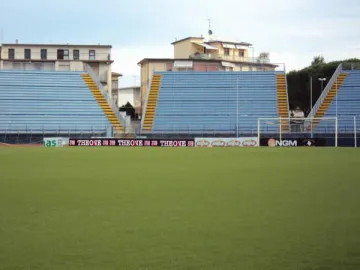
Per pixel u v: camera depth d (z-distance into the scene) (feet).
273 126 221.25
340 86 226.99
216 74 246.27
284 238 31.30
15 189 55.42
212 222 36.37
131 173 74.28
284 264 25.67
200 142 185.57
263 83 242.17
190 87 241.35
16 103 221.05
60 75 234.38
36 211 41.32
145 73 286.05
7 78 228.84
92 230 33.88
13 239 31.40
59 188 56.29
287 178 66.59
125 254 27.68
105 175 71.26
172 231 33.42
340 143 188.44
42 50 256.93
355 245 29.40
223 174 72.64
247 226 34.88
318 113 218.59
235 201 46.26
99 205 44.27
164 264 25.76
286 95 236.22
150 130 221.25
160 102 233.96
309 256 27.12
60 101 224.74
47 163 94.22
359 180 63.72
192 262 26.08
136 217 38.47
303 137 198.08
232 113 230.07
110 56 259.39
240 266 25.34
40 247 29.35
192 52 313.12
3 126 210.59
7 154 124.88
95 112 222.89
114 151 141.79
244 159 106.32
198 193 51.88
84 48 258.37
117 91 322.55
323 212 40.27
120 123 221.46
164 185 59.11
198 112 230.68
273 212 40.40
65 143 185.88
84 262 26.21
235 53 328.70
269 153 130.72
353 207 42.60
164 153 131.34
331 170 78.48
